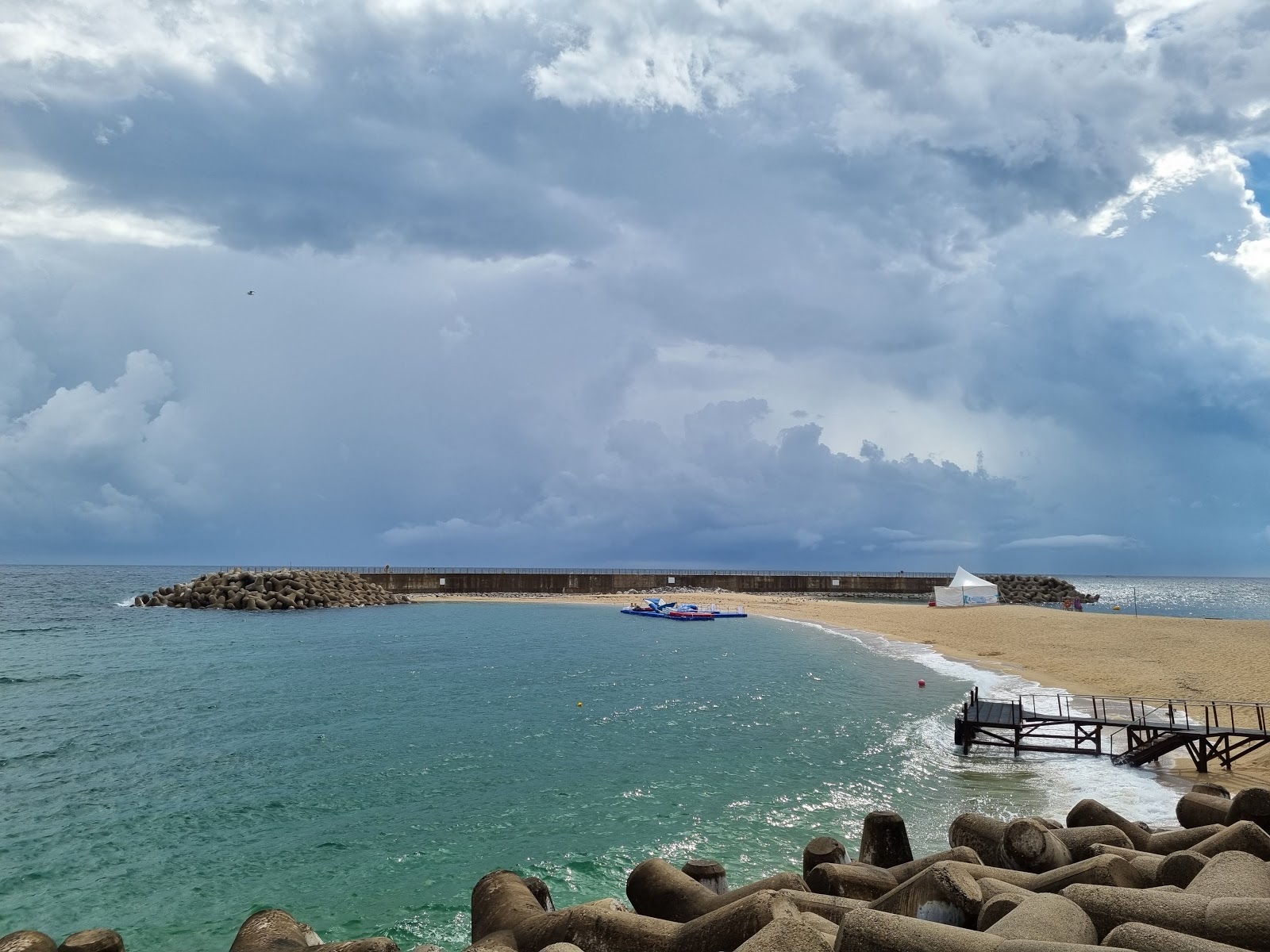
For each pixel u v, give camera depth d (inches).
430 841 670.5
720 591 4264.3
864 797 761.0
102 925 534.3
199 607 3213.6
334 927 524.1
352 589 3503.9
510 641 2169.0
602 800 765.9
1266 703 1095.0
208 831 703.7
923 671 1577.3
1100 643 1875.0
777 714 1170.0
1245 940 255.4
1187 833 430.6
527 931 341.7
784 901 292.8
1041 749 922.1
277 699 1315.2
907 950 231.1
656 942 306.5
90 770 895.1
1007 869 398.0
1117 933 255.0
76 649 1967.3
